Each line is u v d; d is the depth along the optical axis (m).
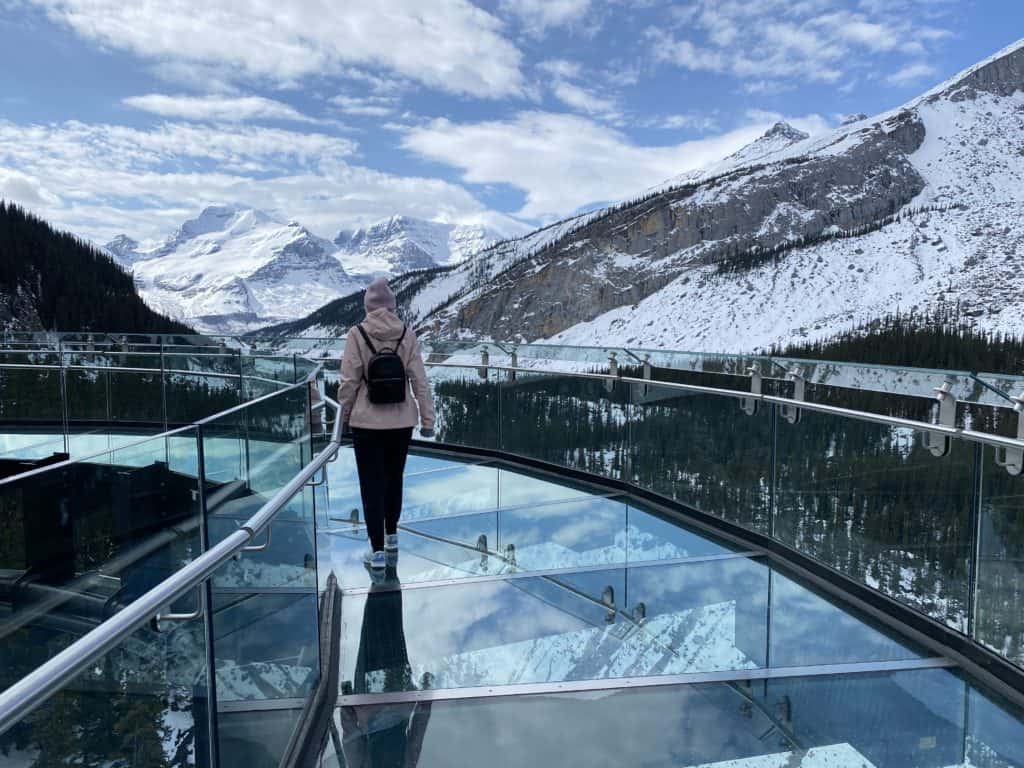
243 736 1.55
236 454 1.69
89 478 1.19
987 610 2.37
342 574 3.56
